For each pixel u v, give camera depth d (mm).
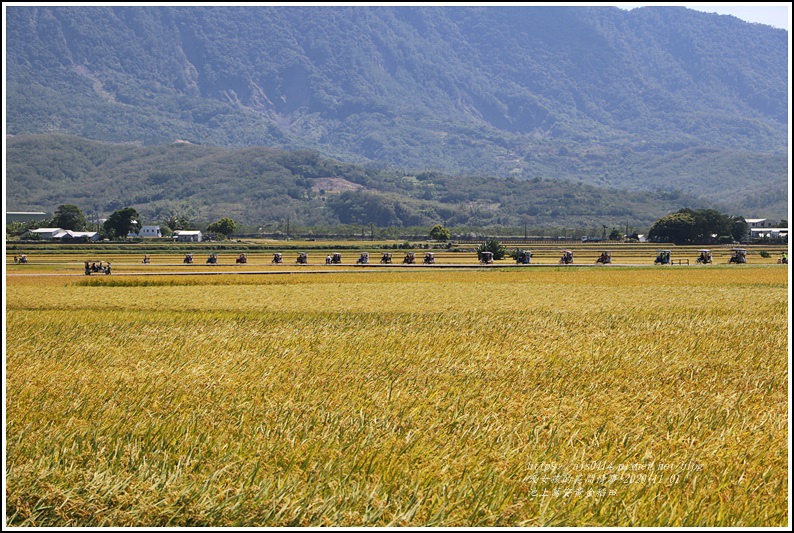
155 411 19359
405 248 168500
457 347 31438
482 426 18094
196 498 14031
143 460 15625
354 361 27734
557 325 39688
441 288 66125
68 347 31312
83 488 14297
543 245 191125
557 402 20828
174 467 15336
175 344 32438
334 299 56594
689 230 186125
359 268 100500
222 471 14875
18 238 199500
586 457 16000
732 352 29875
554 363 27297
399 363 27188
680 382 23891
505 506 13789
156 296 58938
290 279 77875
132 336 34938
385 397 21156
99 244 174500
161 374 24688
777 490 14633
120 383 23000
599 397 21281
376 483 14641
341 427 17812
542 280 76938
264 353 30031
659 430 17984
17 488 14273
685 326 38656
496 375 24953
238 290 64312
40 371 24891
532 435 17453
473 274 85688
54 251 145750
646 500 14195
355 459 15703
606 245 184250
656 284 70938
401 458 15688
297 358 28500
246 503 13906
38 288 66125
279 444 16594
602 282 73938
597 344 32281
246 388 22391
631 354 29375
